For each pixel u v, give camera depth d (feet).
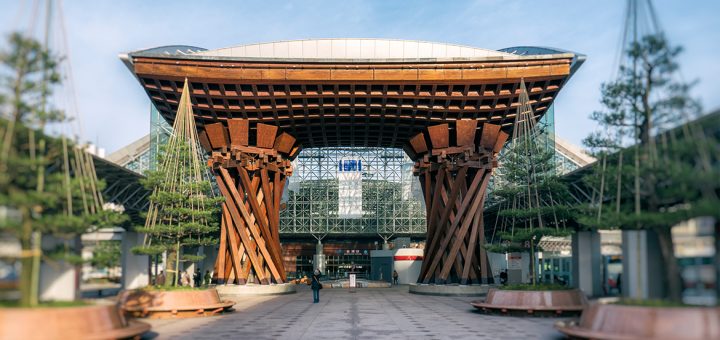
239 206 160.86
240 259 161.99
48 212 67.00
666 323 52.85
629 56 67.15
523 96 126.82
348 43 159.94
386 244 317.42
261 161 163.02
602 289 138.00
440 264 163.53
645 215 60.75
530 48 164.66
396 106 154.71
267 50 160.25
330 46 159.74
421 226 331.57
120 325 61.82
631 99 70.08
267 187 165.37
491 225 265.75
